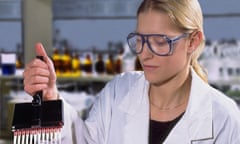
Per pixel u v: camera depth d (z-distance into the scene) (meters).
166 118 1.03
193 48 0.92
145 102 1.07
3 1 2.49
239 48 2.22
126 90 1.14
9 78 2.34
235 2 2.35
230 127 0.99
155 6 0.85
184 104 1.03
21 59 2.40
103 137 1.14
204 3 2.40
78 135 1.08
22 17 2.14
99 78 2.32
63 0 2.52
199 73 1.07
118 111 1.11
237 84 2.15
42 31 2.15
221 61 2.21
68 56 2.47
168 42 0.85
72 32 2.61
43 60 0.93
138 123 1.06
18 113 0.87
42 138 0.85
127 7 2.46
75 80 2.36
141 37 0.86
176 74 0.93
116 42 2.55
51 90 0.97
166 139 1.01
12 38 2.54
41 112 0.87
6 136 2.22
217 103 1.02
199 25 0.90
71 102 2.30
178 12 0.85
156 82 0.93
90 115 1.18
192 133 1.00
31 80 0.90
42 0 2.13
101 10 2.50
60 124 0.86
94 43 2.59
